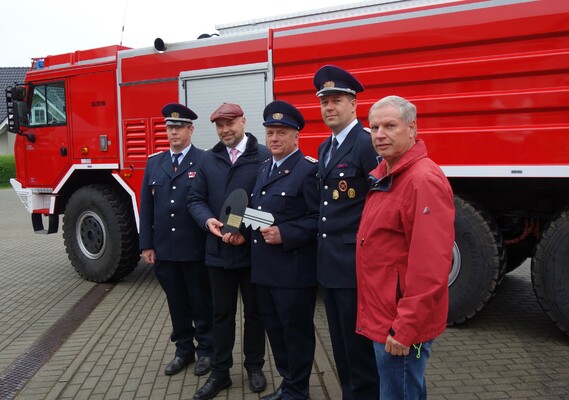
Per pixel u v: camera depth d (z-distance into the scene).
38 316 4.87
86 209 5.96
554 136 3.60
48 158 6.25
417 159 2.02
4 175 25.94
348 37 4.27
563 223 3.73
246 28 4.93
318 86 2.51
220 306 3.11
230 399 3.07
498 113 3.78
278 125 2.78
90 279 6.06
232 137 3.13
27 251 8.48
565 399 3.03
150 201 3.60
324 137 4.45
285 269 2.80
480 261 4.03
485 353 3.73
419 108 4.02
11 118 6.37
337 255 2.46
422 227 1.88
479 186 4.26
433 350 3.80
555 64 3.55
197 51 5.05
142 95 5.42
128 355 3.83
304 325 2.86
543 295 3.83
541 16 3.56
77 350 3.95
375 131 2.05
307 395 2.92
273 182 2.87
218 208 3.15
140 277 6.33
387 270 2.04
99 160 5.79
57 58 6.06
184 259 3.36
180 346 3.54
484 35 3.76
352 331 2.44
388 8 4.23
